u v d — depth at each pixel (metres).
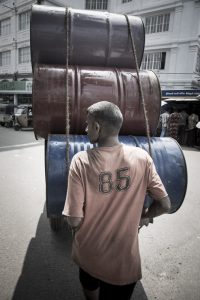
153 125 2.84
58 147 2.22
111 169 1.36
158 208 1.52
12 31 25.39
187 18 18.20
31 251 2.96
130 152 1.43
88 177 1.35
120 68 2.96
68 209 1.35
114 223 1.42
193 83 19.16
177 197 2.31
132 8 20.55
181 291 2.43
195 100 12.01
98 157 1.35
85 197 1.37
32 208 4.14
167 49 19.48
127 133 2.86
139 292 2.40
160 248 3.14
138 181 1.42
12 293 2.31
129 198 1.41
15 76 25.20
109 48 3.05
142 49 3.17
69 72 2.68
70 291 2.37
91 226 1.42
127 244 1.45
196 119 11.83
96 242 1.44
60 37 2.92
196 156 9.48
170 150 2.41
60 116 2.63
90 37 2.97
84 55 3.04
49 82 2.60
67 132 2.20
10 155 8.30
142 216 1.64
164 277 2.61
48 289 2.38
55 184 2.11
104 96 2.66
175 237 3.43
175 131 11.90
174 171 2.32
